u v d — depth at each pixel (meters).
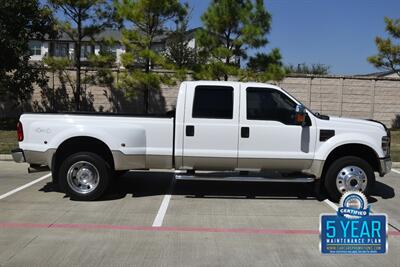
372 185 8.55
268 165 8.55
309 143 8.48
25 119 8.59
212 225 7.04
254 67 21.98
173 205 8.30
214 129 8.44
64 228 6.77
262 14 21.64
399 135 23.00
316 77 27.38
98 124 8.42
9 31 21.05
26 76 22.33
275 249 5.95
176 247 5.98
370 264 5.44
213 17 21.44
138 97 25.83
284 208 8.20
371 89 27.62
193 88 8.50
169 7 22.17
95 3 22.83
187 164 8.58
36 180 10.48
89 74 25.08
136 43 23.05
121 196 8.97
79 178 8.49
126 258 5.55
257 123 8.45
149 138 8.49
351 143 8.50
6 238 6.27
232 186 10.09
